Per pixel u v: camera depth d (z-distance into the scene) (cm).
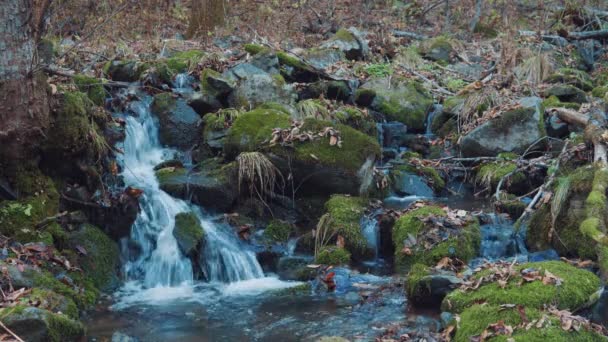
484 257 664
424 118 1016
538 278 520
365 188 772
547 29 1465
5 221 588
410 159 912
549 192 711
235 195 734
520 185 834
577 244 641
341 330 523
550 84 1106
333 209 709
